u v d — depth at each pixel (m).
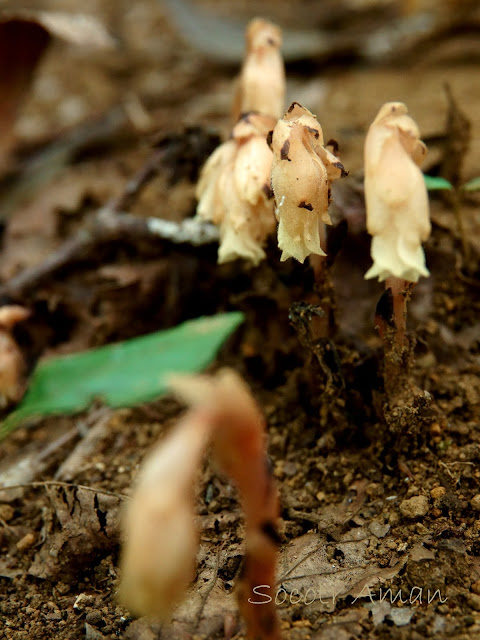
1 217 0.26
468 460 0.16
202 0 0.48
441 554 0.15
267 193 0.15
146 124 0.31
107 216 0.21
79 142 0.30
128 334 0.21
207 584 0.15
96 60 0.42
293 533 0.16
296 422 0.18
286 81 0.34
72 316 0.21
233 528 0.16
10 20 0.25
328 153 0.14
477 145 0.23
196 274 0.20
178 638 0.14
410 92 0.29
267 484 0.11
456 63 0.32
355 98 0.30
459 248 0.19
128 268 0.21
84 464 0.18
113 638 0.14
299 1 0.45
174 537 0.10
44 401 0.16
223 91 0.34
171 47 0.42
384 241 0.13
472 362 0.18
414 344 0.15
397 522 0.15
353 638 0.14
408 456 0.16
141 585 0.10
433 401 0.17
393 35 0.36
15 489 0.18
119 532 0.16
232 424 0.11
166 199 0.23
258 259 0.16
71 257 0.21
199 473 0.17
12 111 0.28
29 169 0.29
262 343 0.19
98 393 0.16
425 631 0.14
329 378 0.16
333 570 0.15
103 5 0.49
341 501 0.16
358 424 0.17
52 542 0.16
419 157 0.14
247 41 0.18
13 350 0.19
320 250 0.14
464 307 0.19
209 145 0.20
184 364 0.15
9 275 0.23
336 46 0.35
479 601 0.14
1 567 0.16
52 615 0.15
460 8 0.35
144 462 0.18
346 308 0.19
